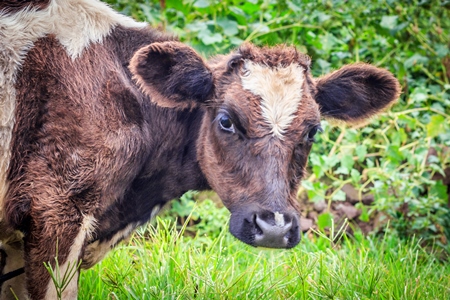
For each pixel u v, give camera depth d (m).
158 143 6.66
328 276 7.23
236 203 6.10
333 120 7.08
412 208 9.47
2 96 6.14
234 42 10.05
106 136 6.21
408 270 7.83
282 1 10.52
